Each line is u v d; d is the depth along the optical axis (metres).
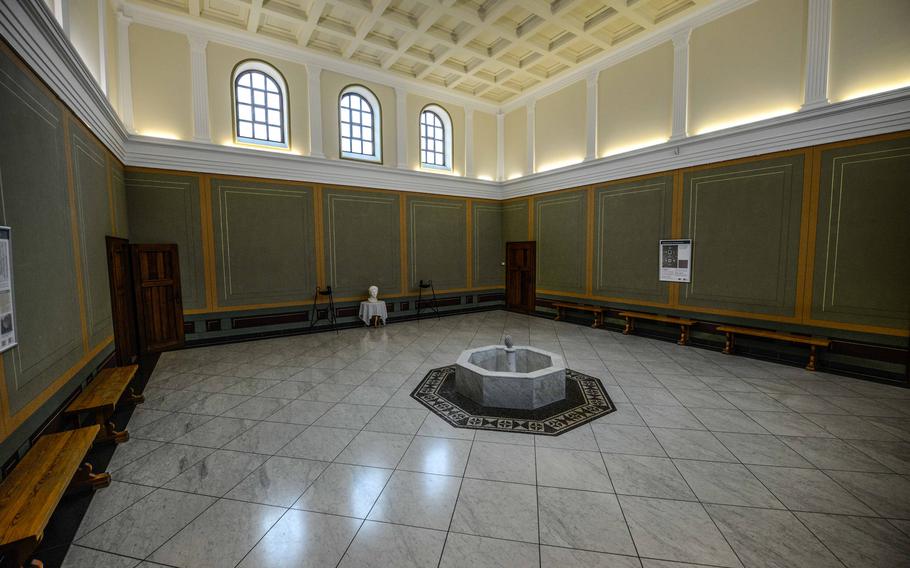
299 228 7.91
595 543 2.20
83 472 2.71
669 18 6.68
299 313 7.96
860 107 4.87
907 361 4.66
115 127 5.30
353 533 2.29
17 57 2.63
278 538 2.26
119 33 6.07
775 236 5.77
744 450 3.21
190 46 6.72
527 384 4.03
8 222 2.46
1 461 2.25
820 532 2.27
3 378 2.30
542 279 9.88
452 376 5.17
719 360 5.82
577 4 6.13
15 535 1.71
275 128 7.73
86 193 4.08
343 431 3.61
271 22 6.93
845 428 3.58
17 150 2.60
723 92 6.30
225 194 7.12
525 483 2.78
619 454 3.17
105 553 2.15
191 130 6.81
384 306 8.54
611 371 5.30
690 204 6.79
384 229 9.07
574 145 8.94
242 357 6.15
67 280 3.41
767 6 5.76
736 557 2.09
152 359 6.05
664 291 7.25
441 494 2.66
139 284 6.16
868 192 4.91
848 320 5.12
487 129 10.80
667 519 2.39
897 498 2.57
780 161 5.68
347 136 8.58
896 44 4.67
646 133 7.45
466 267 10.55
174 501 2.60
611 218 8.15
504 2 6.21
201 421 3.83
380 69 8.56
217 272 7.09
